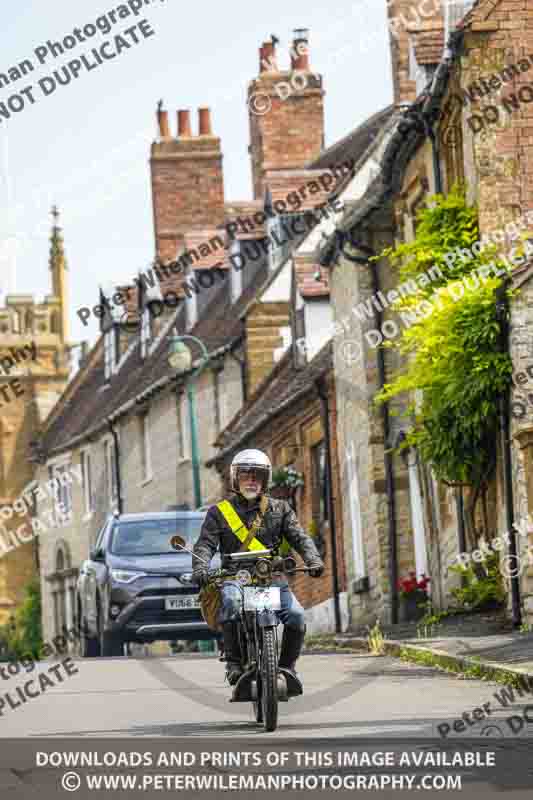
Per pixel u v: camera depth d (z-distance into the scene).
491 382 52.50
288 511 30.50
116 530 66.56
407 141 66.81
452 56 59.00
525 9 58.09
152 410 123.62
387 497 72.25
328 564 81.44
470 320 53.41
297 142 116.88
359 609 76.06
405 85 85.44
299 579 87.62
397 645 49.03
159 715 33.22
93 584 65.75
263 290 104.88
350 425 76.50
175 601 62.81
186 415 115.81
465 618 56.66
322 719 30.97
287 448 89.19
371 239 73.75
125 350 145.88
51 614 158.75
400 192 71.00
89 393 159.12
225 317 114.50
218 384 110.69
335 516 80.06
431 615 63.94
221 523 30.44
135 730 30.34
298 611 30.05
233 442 96.62
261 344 105.00
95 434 139.75
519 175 57.69
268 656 28.94
